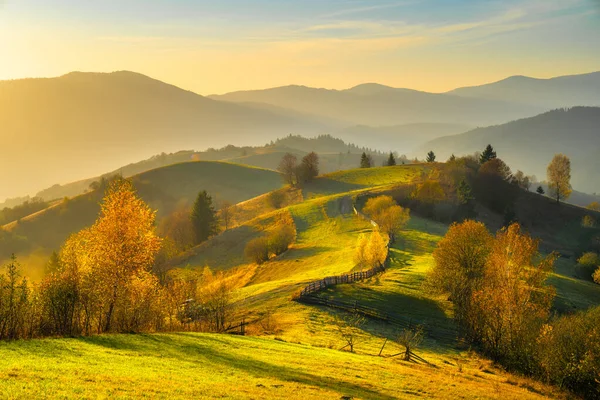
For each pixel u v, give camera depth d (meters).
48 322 34.59
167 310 49.53
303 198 192.00
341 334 49.47
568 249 149.88
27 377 20.44
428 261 85.88
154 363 27.30
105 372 23.38
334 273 83.44
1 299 32.00
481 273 61.25
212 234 157.25
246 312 58.22
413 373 35.72
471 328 52.06
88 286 36.91
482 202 178.12
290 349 38.84
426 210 151.25
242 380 26.27
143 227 39.41
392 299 64.06
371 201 130.00
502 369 45.16
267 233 137.50
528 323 47.22
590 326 43.41
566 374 41.59
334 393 26.20
